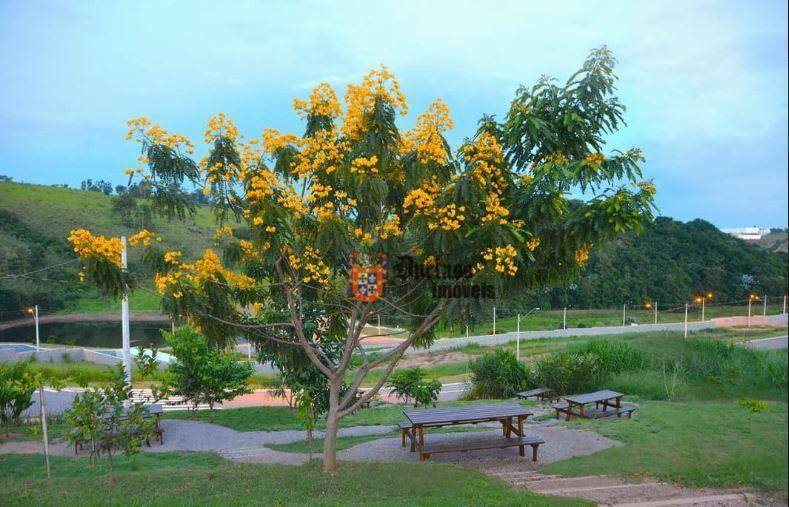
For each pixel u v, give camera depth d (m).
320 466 7.36
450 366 26.62
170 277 6.42
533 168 6.81
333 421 7.20
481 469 7.71
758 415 9.18
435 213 6.16
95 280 6.27
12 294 51.84
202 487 6.11
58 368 21.20
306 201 6.52
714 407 10.64
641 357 15.43
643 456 7.21
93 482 6.49
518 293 6.88
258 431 11.64
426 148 6.42
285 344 7.97
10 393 11.30
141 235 6.72
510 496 5.73
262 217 6.21
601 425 9.85
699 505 5.08
